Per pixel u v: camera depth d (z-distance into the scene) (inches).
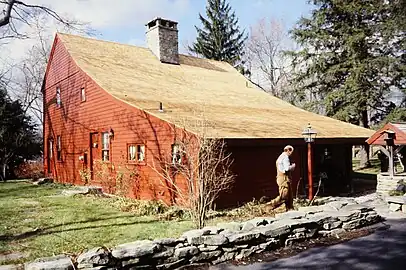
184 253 214.7
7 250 247.1
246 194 427.2
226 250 227.0
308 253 237.8
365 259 223.9
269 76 1534.2
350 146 581.9
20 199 488.1
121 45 744.3
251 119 514.6
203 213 298.7
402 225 308.7
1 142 872.3
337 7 855.1
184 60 821.2
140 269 200.7
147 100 520.1
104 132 556.7
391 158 485.1
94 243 260.7
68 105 684.1
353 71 824.9
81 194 518.9
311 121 613.9
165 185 426.6
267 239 244.5
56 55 736.3
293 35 965.8
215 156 362.3
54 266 175.8
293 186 488.7
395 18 618.5
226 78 819.4
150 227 309.6
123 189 502.9
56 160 741.3
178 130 394.0
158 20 748.6
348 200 361.7
